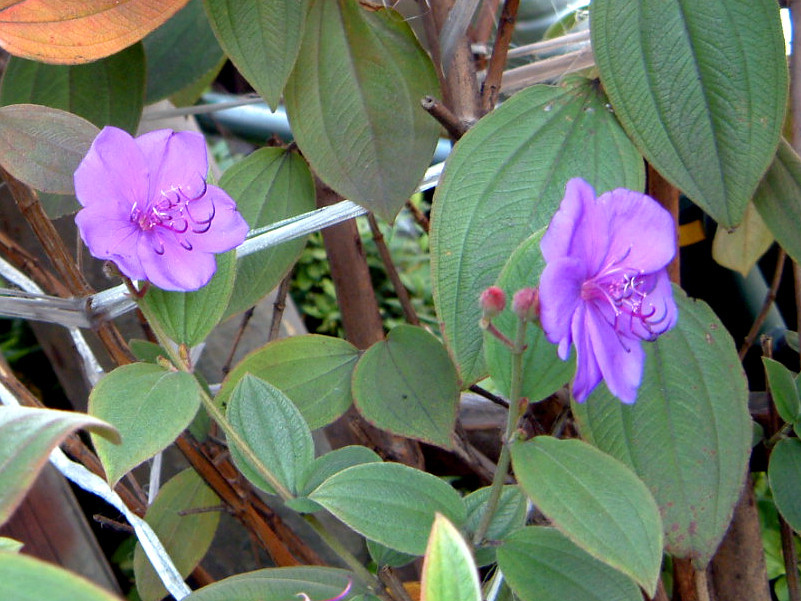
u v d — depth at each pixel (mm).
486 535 493
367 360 596
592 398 528
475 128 536
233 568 970
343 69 583
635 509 427
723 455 522
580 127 538
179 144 515
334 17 587
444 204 524
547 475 437
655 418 526
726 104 514
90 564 854
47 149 529
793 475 600
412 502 475
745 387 533
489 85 610
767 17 509
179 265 510
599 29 526
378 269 2014
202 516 668
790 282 966
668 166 522
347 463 521
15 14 511
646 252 470
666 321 487
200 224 517
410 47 584
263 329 983
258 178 630
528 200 524
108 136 500
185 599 494
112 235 501
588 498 430
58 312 601
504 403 647
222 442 652
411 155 577
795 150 601
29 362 1557
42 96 635
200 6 711
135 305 606
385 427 579
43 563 318
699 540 515
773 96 512
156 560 560
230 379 616
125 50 637
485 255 519
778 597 870
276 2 552
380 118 579
